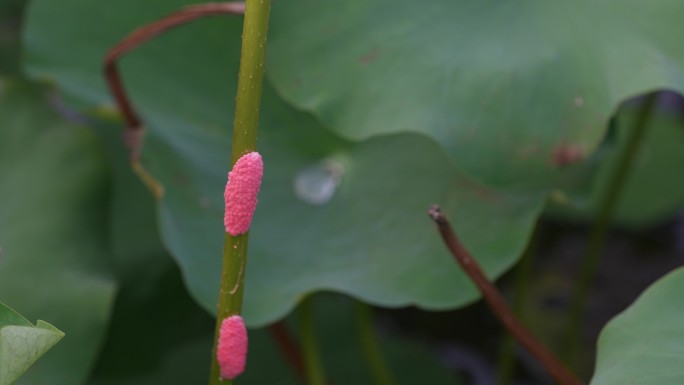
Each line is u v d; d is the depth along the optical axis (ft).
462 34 3.56
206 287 3.57
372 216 3.72
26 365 2.71
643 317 3.03
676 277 3.07
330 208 3.77
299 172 3.84
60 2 3.98
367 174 3.78
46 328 2.73
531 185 3.64
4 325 2.73
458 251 3.20
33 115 3.94
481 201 3.65
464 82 3.51
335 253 3.69
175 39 3.92
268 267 3.67
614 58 3.46
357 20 3.64
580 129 3.44
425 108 3.50
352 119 3.55
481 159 3.47
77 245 3.78
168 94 3.91
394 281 3.60
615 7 3.53
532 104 3.47
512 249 3.57
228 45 3.91
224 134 3.91
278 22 3.68
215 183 3.80
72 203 3.83
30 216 3.80
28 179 3.85
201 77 3.93
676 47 3.45
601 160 3.78
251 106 2.80
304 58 3.64
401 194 3.72
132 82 3.91
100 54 3.96
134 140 3.70
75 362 3.63
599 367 2.99
